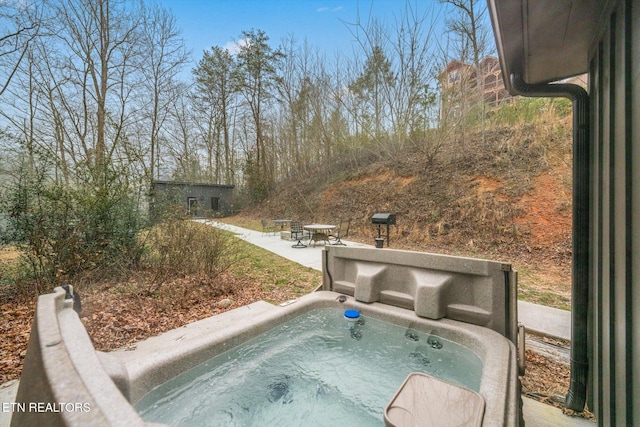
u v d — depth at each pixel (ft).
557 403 6.81
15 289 13.44
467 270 7.64
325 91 44.60
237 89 61.82
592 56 6.06
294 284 16.08
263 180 62.13
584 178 6.35
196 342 7.23
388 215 24.14
